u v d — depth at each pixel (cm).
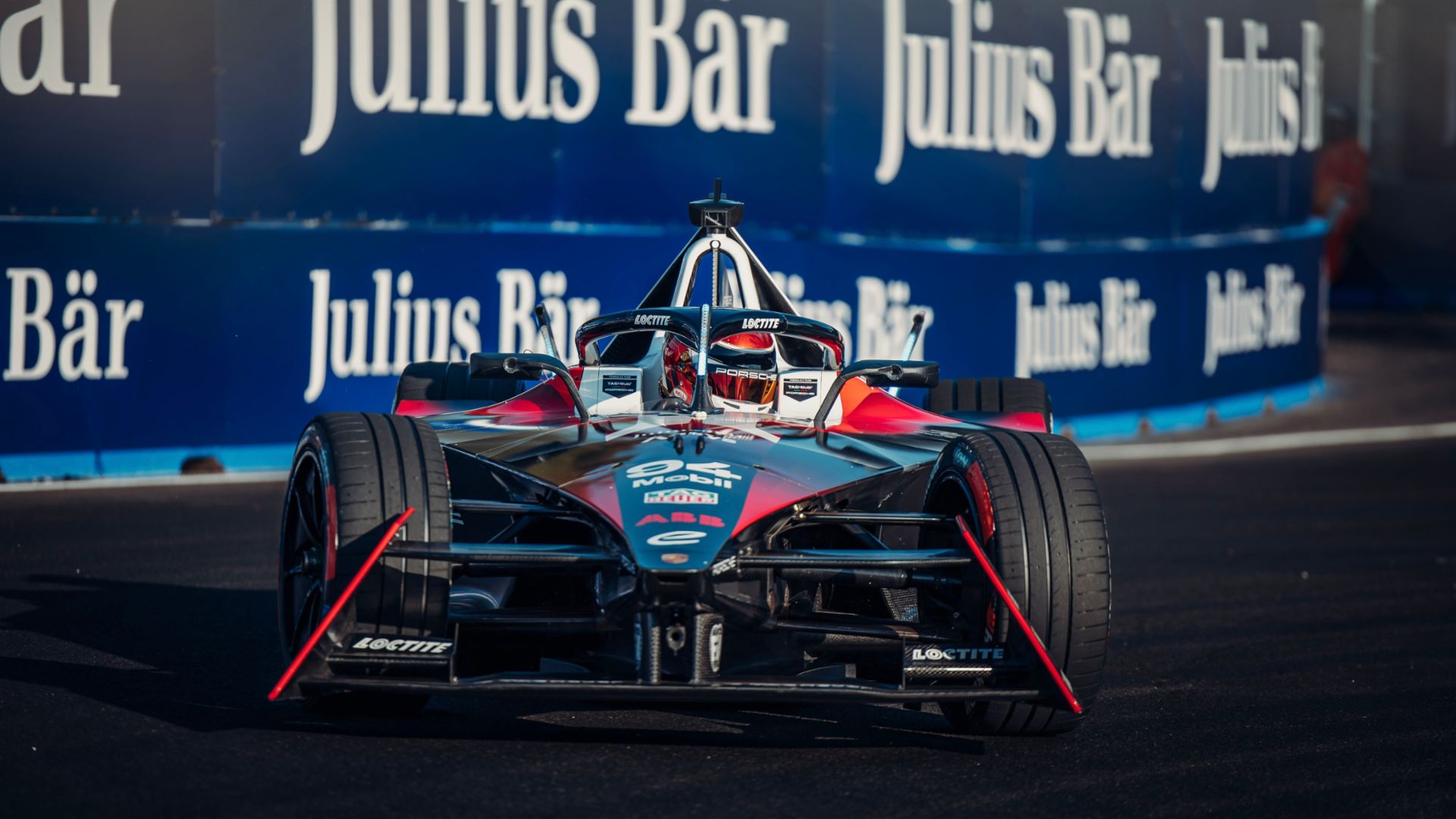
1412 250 10844
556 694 1555
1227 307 5903
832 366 2364
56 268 3491
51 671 1961
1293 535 3650
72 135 3491
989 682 1730
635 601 1625
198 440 3691
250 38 3691
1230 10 5825
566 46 4134
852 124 4553
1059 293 5069
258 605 2436
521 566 1778
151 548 2864
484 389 2553
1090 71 5147
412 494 1648
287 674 1547
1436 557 3422
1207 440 5359
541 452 1880
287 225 3769
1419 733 1952
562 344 4184
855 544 2061
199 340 3672
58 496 3341
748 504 1706
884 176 4631
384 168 3894
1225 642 2511
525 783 1551
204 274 3669
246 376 3738
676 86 4291
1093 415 5234
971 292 4825
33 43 3434
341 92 3825
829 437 2036
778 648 1808
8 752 1594
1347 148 10788
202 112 3641
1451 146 11862
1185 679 2231
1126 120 5303
